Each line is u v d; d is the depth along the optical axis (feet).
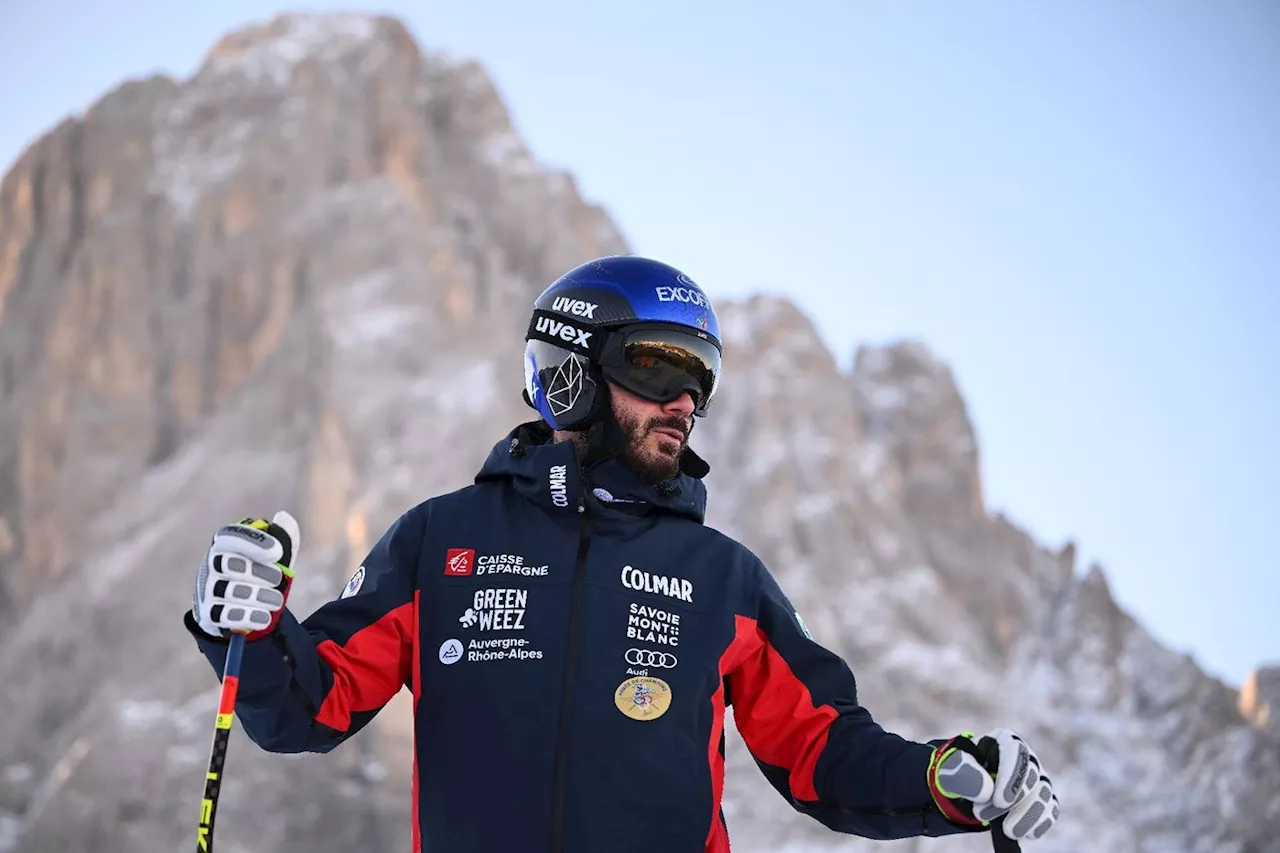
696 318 9.96
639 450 9.75
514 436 10.09
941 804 8.55
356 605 9.36
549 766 8.71
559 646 9.01
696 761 9.02
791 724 9.60
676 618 9.33
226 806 95.45
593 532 9.48
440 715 9.02
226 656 8.41
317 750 9.12
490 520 9.59
